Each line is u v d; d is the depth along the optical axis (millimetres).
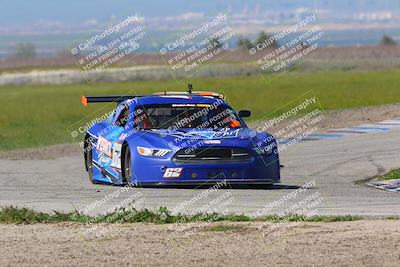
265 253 30656
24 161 68562
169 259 30094
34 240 33469
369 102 118812
